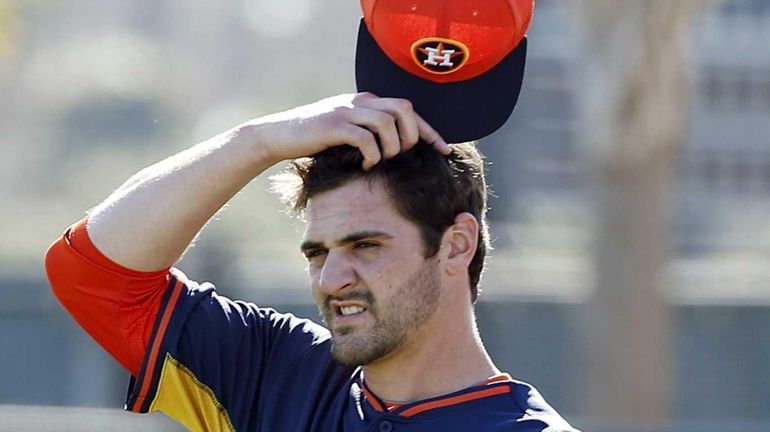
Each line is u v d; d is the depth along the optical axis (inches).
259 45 6043.3
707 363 1852.9
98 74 3705.7
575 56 1706.4
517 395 440.5
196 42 5851.4
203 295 484.1
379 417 440.8
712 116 2989.7
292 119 439.8
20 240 3009.4
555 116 2635.3
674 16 1590.8
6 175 3646.7
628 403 1702.8
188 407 472.7
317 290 435.8
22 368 1738.4
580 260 2172.7
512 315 1824.6
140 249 459.5
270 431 467.2
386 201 431.8
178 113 3885.3
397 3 437.4
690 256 2834.6
